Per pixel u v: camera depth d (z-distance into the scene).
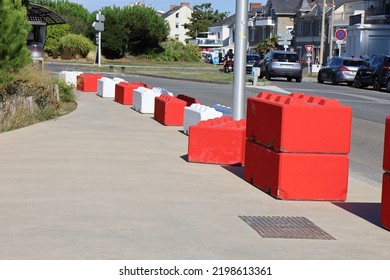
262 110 10.28
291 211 9.16
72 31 80.81
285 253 7.20
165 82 42.09
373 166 14.18
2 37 17.45
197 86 38.28
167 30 87.44
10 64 17.73
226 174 11.55
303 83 47.38
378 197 10.42
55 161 12.27
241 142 12.37
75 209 8.78
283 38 103.88
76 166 11.80
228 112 16.59
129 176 11.07
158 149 14.05
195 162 12.50
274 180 9.83
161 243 7.39
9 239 7.39
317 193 9.76
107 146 14.25
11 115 17.58
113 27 82.31
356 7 86.88
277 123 9.73
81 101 25.47
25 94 18.97
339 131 9.69
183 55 91.75
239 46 13.80
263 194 10.10
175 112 18.36
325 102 9.77
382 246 7.62
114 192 9.86
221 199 9.70
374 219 8.89
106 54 83.56
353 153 15.97
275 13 109.25
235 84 13.91
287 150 9.65
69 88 24.22
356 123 21.80
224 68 57.56
